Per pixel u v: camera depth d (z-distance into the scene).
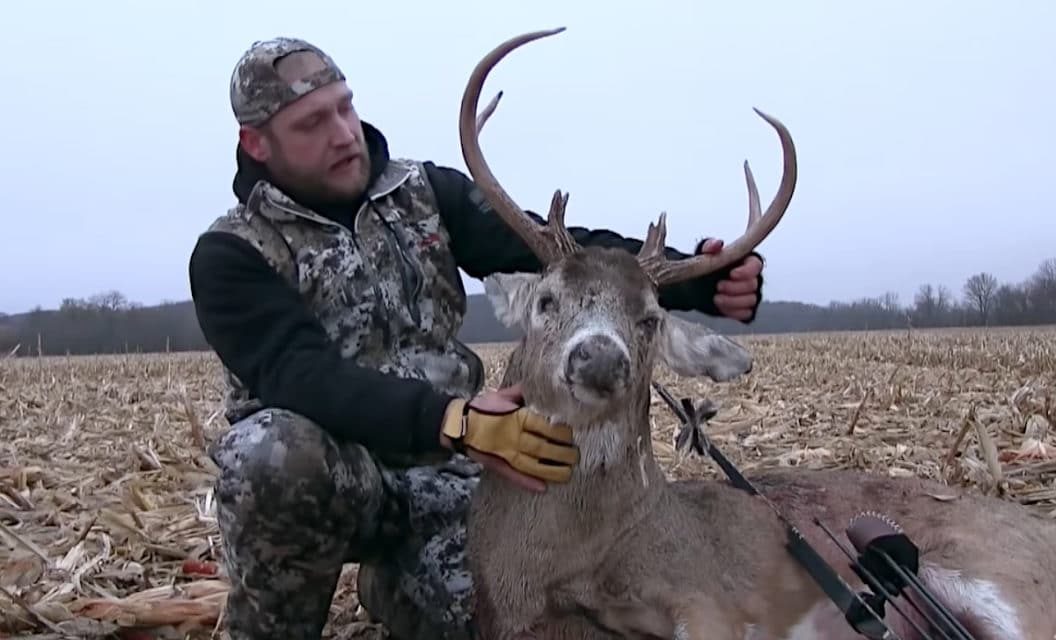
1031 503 2.88
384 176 1.94
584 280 1.74
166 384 7.64
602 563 1.75
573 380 1.62
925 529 1.99
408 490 1.92
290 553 1.74
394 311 1.89
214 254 1.78
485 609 1.80
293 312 1.76
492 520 1.79
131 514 2.70
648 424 1.81
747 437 4.21
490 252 2.02
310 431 1.70
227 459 1.71
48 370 8.98
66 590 2.19
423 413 1.67
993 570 1.92
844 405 5.27
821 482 2.09
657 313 1.78
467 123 1.84
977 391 5.93
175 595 2.18
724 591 1.81
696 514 1.87
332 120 1.82
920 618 1.83
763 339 14.27
